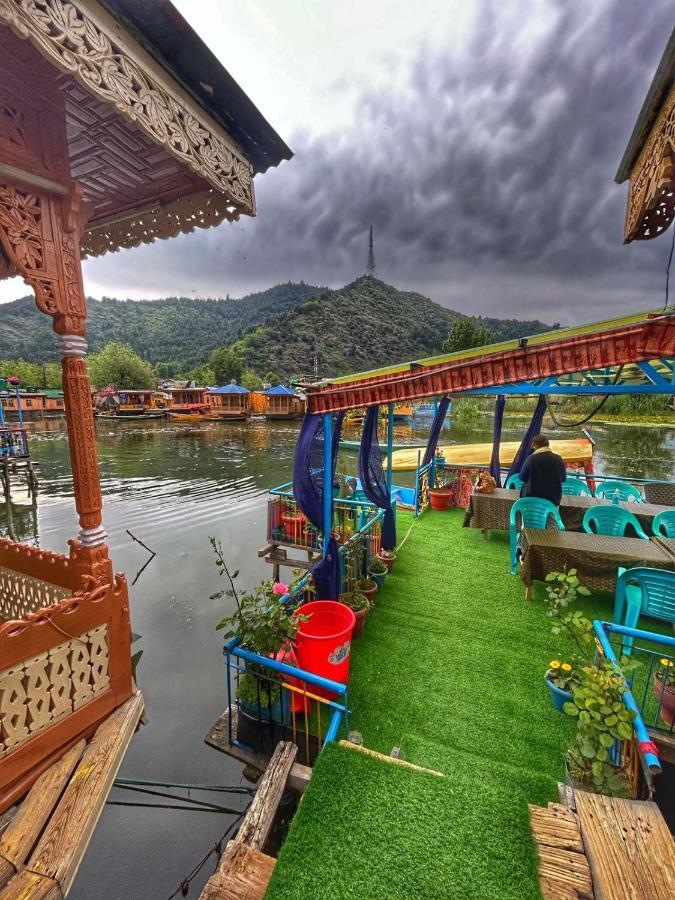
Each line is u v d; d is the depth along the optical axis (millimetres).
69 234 2416
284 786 2195
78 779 1973
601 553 3986
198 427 39062
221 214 3328
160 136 2123
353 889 1529
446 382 2793
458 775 2381
